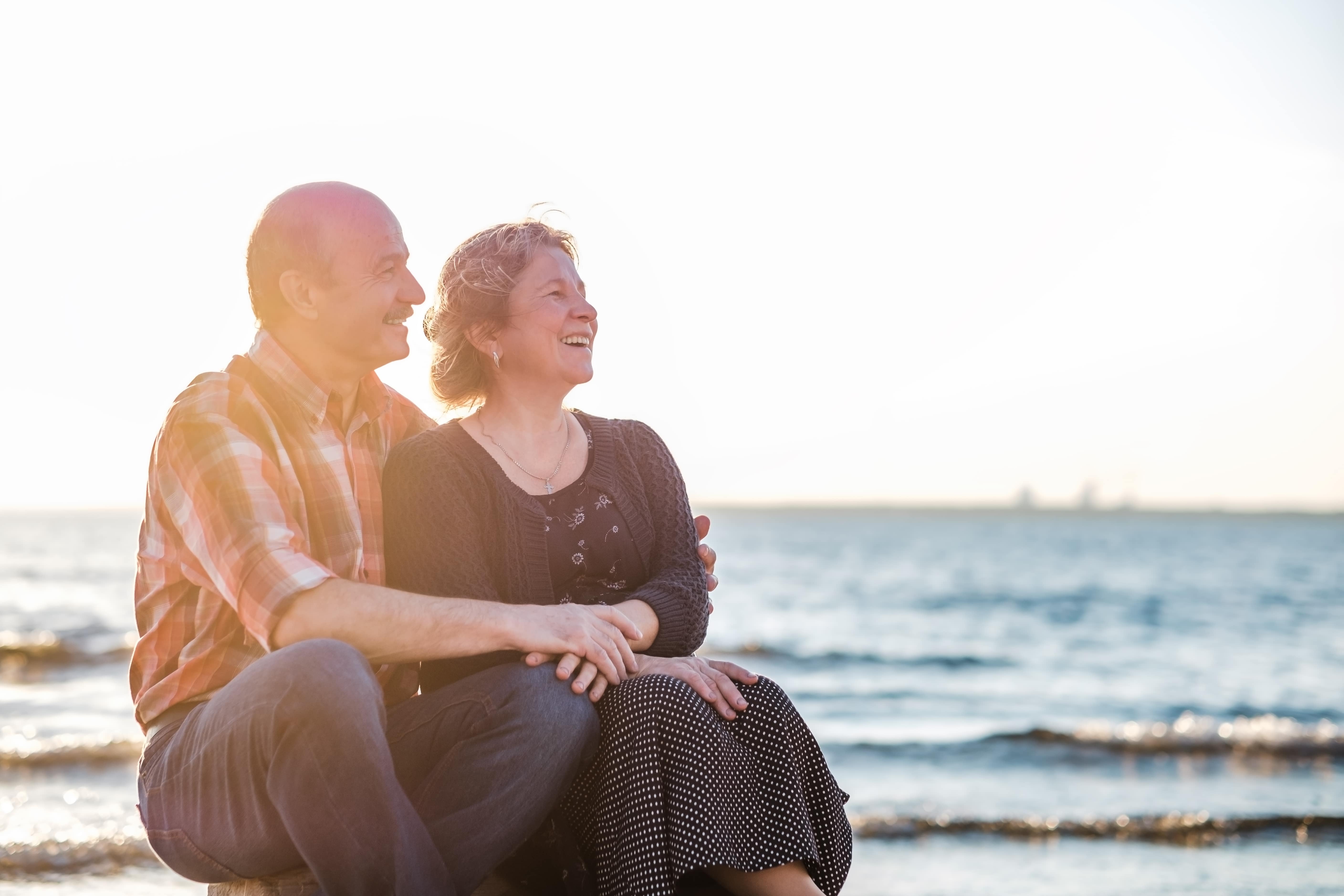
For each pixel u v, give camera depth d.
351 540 2.69
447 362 3.09
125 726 10.09
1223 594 34.78
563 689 2.49
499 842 2.45
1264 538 87.81
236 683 2.33
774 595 33.09
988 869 5.53
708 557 3.38
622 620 2.71
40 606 26.59
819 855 2.72
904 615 28.00
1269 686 16.11
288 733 2.23
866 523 130.12
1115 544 73.88
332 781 2.24
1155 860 5.71
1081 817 6.66
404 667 2.84
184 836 2.49
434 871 2.31
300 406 2.69
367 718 2.25
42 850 5.11
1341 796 7.71
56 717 10.65
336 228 2.63
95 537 76.06
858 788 7.93
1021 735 9.95
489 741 2.42
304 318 2.67
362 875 2.28
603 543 2.97
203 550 2.48
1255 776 8.48
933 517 168.12
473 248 3.03
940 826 6.33
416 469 2.86
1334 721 13.07
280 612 2.39
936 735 10.84
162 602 2.62
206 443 2.50
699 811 2.49
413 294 2.77
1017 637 23.17
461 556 2.80
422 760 2.47
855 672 17.55
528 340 2.95
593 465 3.04
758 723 2.66
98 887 4.68
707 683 2.65
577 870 2.72
